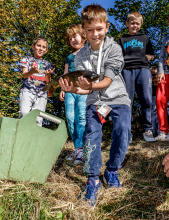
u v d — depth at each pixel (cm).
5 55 516
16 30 534
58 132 214
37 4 546
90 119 205
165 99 320
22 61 323
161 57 330
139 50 324
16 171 191
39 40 329
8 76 490
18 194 173
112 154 200
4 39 557
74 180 236
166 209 185
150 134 321
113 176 212
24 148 193
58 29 568
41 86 319
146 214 181
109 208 187
